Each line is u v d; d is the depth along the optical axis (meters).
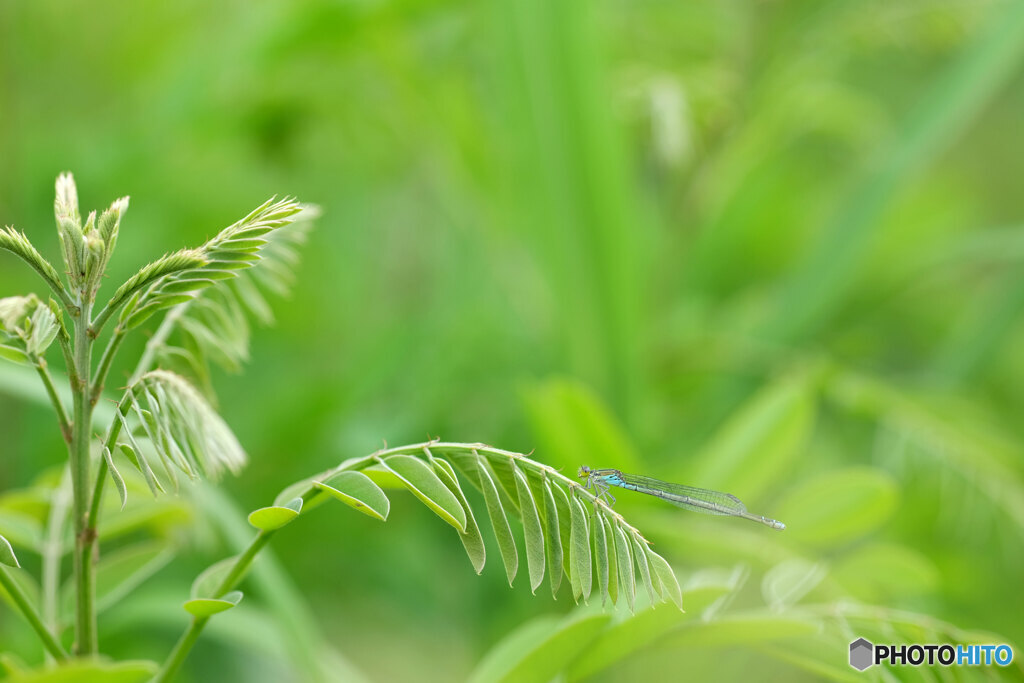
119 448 0.47
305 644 0.54
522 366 0.75
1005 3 0.67
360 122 0.82
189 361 0.51
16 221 0.71
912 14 0.73
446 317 0.81
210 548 0.56
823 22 0.76
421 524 0.74
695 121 0.74
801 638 0.52
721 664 0.66
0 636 0.61
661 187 0.81
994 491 0.63
